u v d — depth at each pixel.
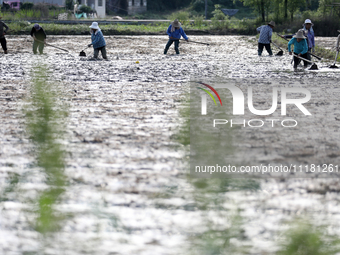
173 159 14.11
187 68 41.72
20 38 89.38
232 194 10.83
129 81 32.62
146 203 10.44
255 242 7.95
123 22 140.88
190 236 8.44
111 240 8.27
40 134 6.91
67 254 7.54
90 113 21.06
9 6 174.25
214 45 79.81
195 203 10.20
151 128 18.28
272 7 130.00
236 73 38.28
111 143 16.02
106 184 11.83
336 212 9.91
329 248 5.68
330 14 117.75
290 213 9.78
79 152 14.80
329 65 48.00
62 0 188.88
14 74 35.53
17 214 9.40
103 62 47.44
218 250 6.44
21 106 22.31
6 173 12.34
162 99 25.09
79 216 9.43
